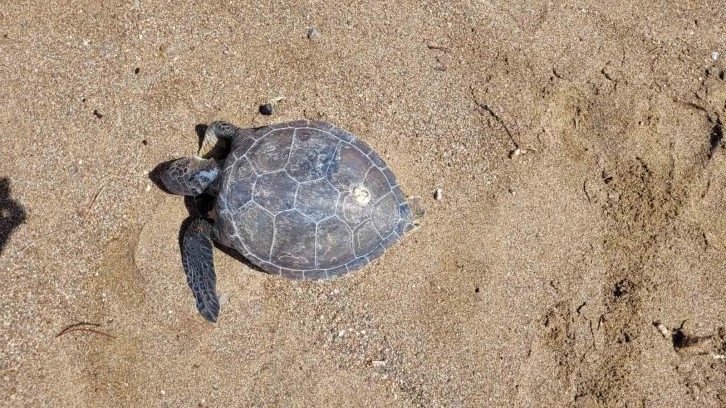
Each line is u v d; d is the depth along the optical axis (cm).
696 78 203
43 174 193
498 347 193
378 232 183
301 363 191
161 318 190
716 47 204
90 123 195
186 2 199
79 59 196
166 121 196
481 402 191
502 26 203
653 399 191
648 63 203
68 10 197
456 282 194
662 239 196
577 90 202
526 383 192
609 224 198
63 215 192
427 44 202
